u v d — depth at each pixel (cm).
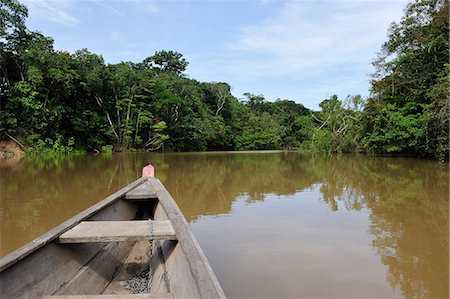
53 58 2609
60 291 260
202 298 170
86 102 3145
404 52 2394
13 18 2456
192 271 204
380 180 1311
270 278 397
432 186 1138
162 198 469
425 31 2217
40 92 2645
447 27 2011
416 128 2095
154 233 297
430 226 633
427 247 513
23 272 235
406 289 373
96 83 2947
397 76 2384
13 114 2448
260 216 710
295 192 1045
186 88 3809
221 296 169
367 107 2612
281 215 720
